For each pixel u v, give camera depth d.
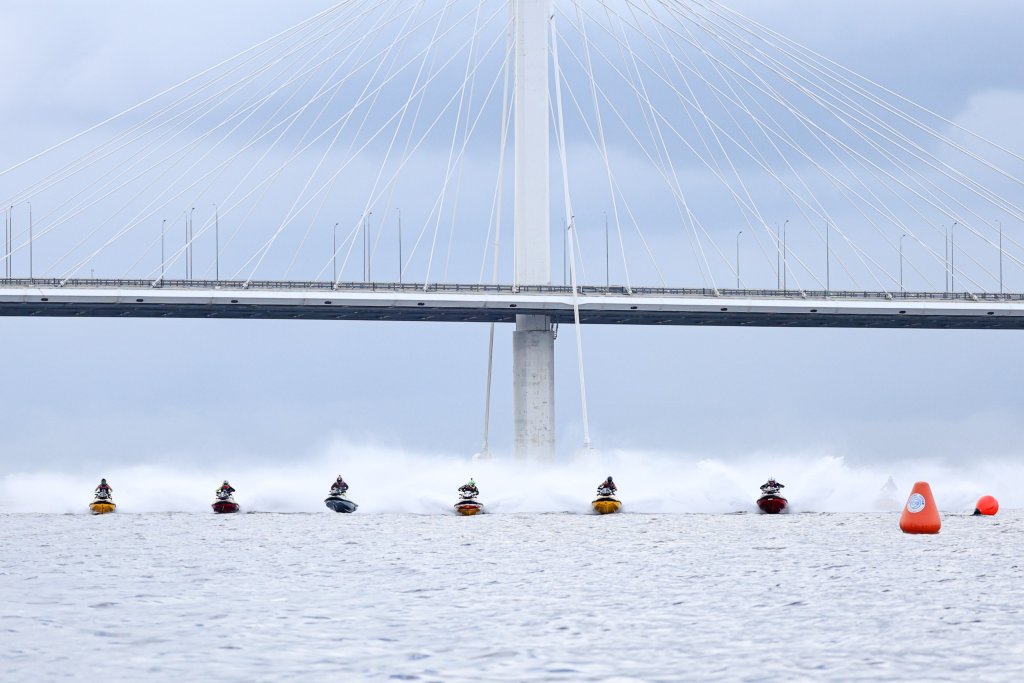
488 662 56.38
